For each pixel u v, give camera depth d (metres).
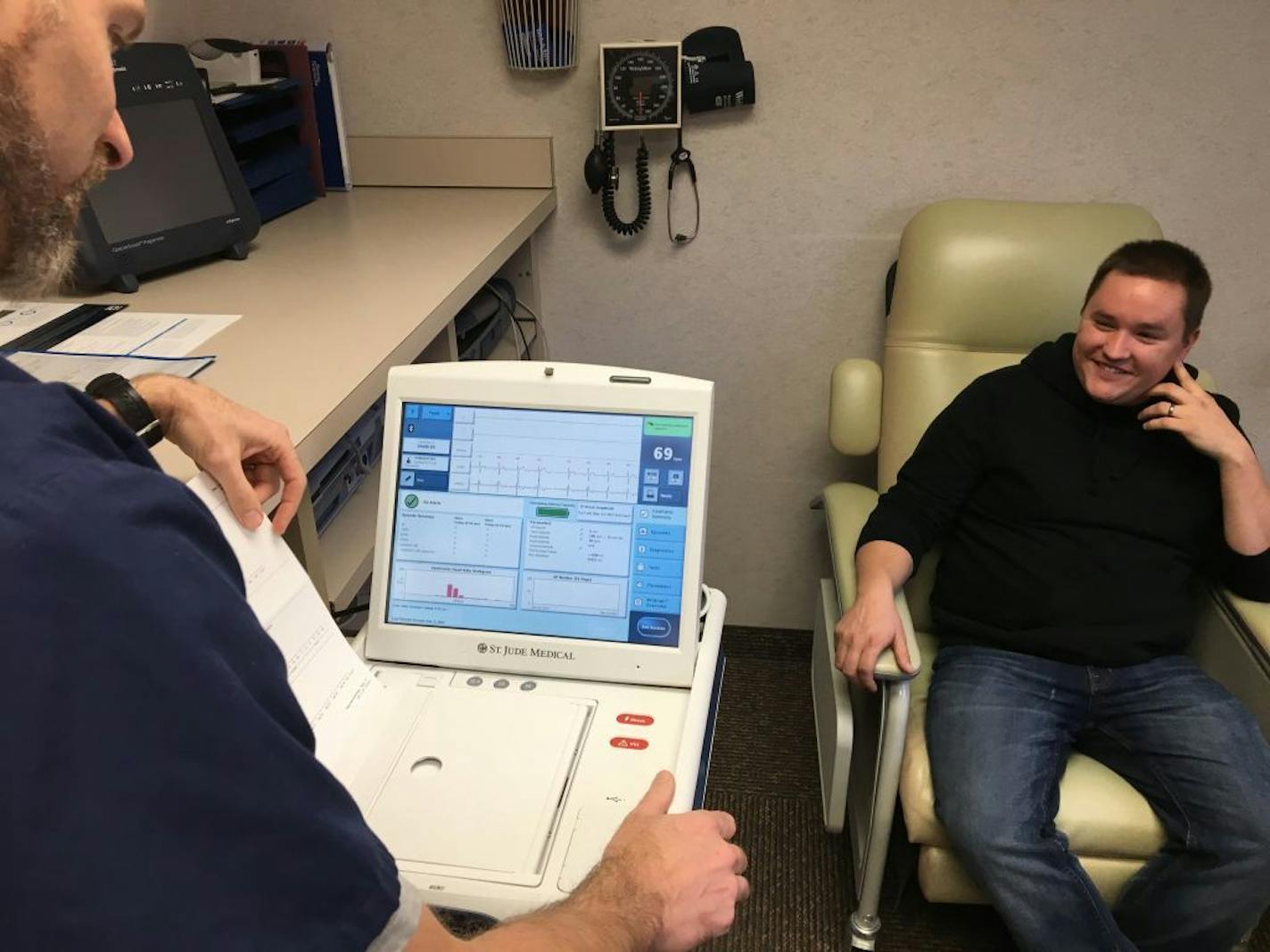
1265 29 1.74
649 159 1.99
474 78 1.99
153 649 0.45
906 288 1.75
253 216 1.64
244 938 0.46
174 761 0.45
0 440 0.46
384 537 1.06
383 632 1.06
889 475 1.77
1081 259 1.67
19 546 0.43
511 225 1.81
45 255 0.61
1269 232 1.88
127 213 1.46
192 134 1.55
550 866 0.83
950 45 1.82
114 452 0.53
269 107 1.87
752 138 1.94
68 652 0.43
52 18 0.53
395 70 2.00
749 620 2.42
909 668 1.33
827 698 1.66
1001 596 1.54
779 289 2.07
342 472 1.42
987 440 1.57
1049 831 1.33
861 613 1.42
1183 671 1.46
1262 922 1.59
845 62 1.86
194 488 0.84
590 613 1.03
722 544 2.34
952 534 1.65
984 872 1.32
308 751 0.52
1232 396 2.03
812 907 1.65
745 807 1.86
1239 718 1.38
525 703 1.00
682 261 2.08
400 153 2.07
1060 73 1.82
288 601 0.90
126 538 0.46
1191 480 1.49
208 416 0.86
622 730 0.97
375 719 0.96
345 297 1.44
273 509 0.95
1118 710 1.45
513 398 1.04
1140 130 1.84
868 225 1.99
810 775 1.93
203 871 0.45
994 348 1.74
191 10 1.99
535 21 1.87
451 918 0.82
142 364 1.18
